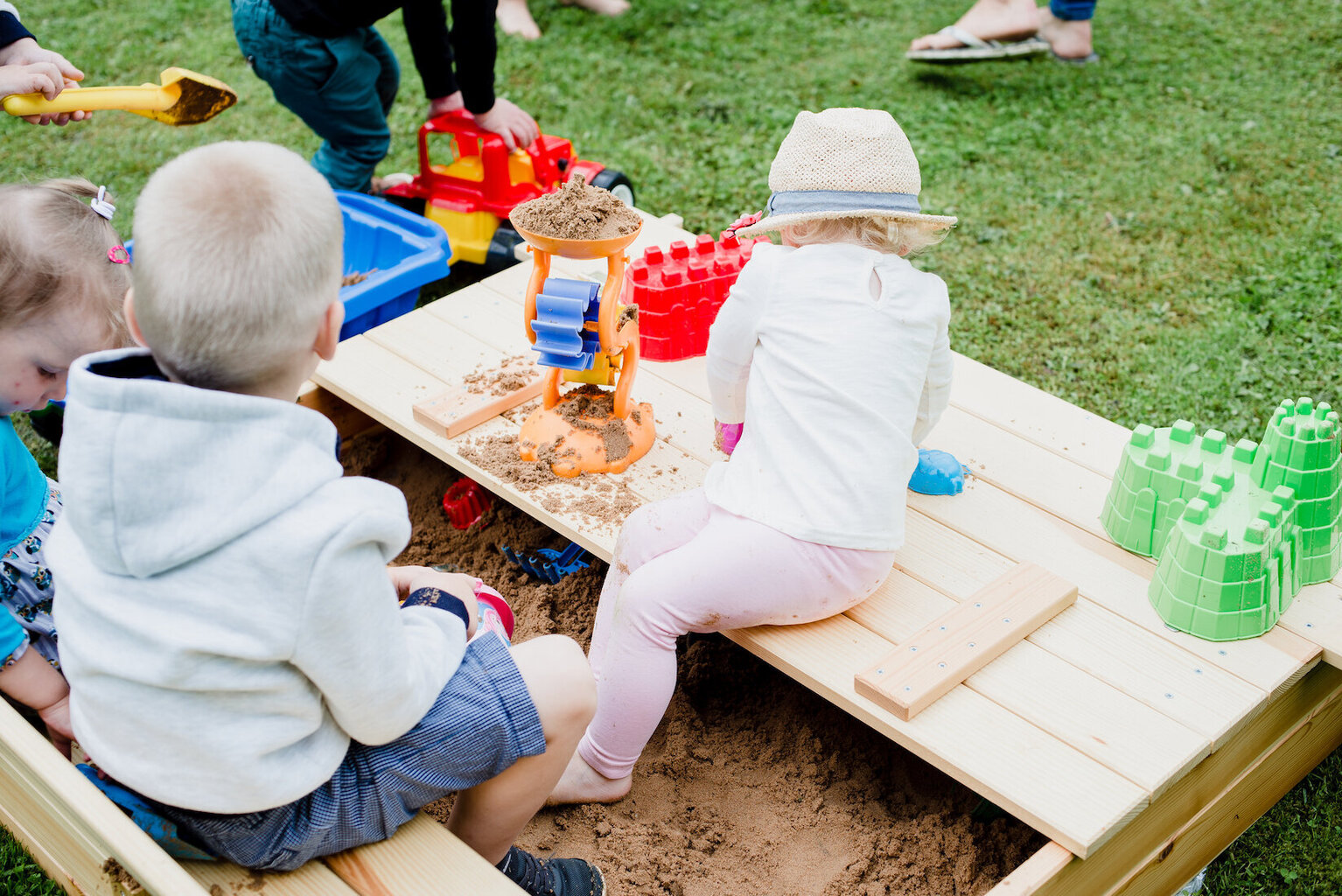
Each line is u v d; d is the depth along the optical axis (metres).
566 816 2.07
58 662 1.84
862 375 1.95
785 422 1.98
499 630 1.75
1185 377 3.30
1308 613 2.09
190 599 1.28
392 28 5.54
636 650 1.95
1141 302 3.64
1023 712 1.89
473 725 1.53
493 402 2.59
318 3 3.42
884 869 1.97
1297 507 2.09
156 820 1.52
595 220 2.16
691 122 4.70
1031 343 3.47
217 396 1.25
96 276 1.74
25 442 3.14
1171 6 5.69
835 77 5.08
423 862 1.56
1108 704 1.90
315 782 1.43
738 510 1.97
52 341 1.74
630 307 2.39
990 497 2.38
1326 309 3.56
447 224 3.66
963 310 3.62
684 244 2.80
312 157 4.16
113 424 1.24
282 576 1.27
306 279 1.31
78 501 1.26
